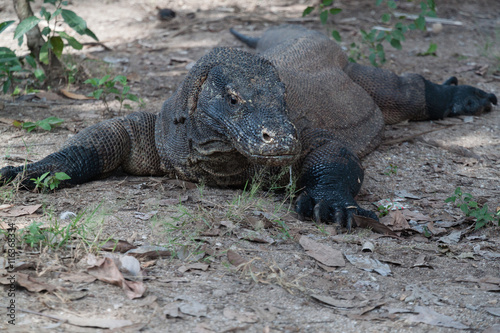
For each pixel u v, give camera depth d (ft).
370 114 36.94
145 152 29.73
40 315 15.93
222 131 24.32
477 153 36.17
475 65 52.16
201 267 19.79
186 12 64.39
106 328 15.70
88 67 45.85
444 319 17.90
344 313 17.94
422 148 36.68
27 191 26.08
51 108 38.63
